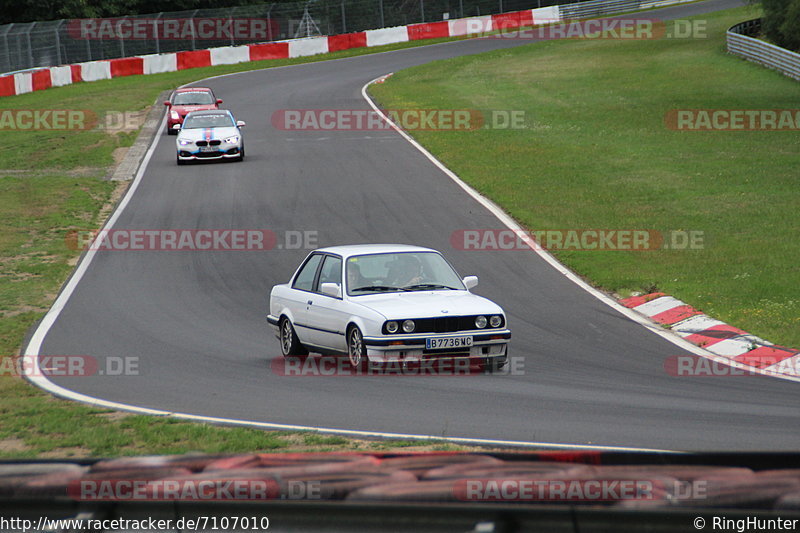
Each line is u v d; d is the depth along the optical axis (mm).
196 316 43594
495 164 84625
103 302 46562
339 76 153125
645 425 23672
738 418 24609
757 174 74875
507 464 8383
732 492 7777
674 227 60031
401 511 8297
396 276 34344
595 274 50188
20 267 54250
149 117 121438
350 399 27422
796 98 112250
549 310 43562
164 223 66188
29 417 25812
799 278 46156
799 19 142500
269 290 49219
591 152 88625
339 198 72750
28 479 8852
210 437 22375
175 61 171625
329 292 33312
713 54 151750
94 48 174375
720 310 41875
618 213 64562
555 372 31812
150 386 30234
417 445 21156
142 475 8844
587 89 128750
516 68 152750
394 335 30734
